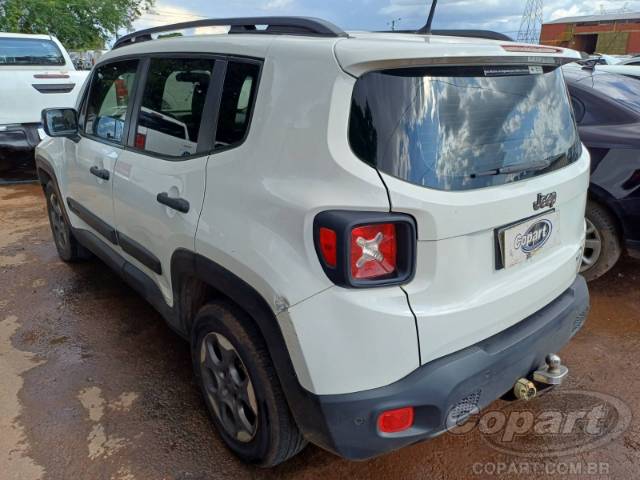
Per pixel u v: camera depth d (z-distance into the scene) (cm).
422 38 213
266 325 198
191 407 282
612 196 374
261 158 204
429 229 180
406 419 186
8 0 1755
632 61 1120
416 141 183
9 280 445
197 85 247
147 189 272
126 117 311
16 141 755
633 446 252
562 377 222
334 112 181
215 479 235
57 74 780
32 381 305
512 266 208
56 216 465
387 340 178
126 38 345
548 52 217
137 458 247
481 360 196
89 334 357
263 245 196
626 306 386
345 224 172
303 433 201
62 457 247
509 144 208
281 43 208
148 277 303
